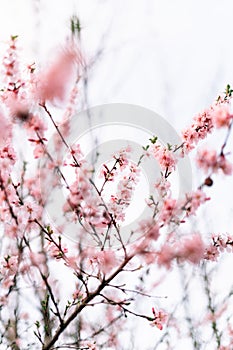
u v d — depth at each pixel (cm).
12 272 327
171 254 277
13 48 304
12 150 310
